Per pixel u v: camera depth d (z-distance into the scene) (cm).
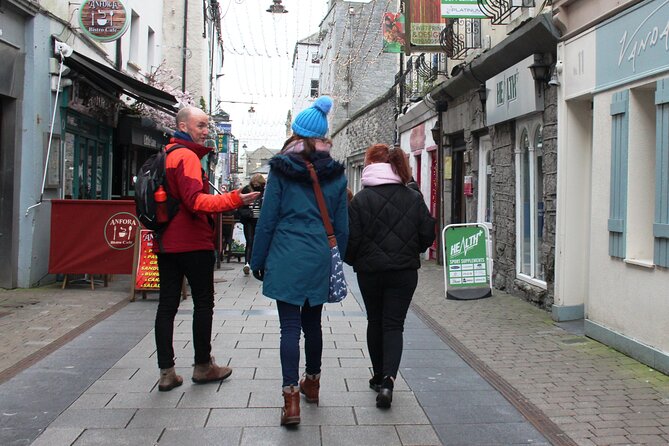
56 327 652
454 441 378
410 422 408
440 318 755
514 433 391
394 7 2644
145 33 1580
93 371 503
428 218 451
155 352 562
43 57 898
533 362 555
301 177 404
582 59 670
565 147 729
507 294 932
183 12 2192
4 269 877
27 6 846
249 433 385
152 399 441
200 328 471
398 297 445
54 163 928
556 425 404
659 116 523
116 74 1017
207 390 462
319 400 448
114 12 948
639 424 406
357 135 2569
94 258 874
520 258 914
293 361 399
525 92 822
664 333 519
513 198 920
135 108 1326
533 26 750
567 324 710
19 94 868
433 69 1341
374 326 464
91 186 1159
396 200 446
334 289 414
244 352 573
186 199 434
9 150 866
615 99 595
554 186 758
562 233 732
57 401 433
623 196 578
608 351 587
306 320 437
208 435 380
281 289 396
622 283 582
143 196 444
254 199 429
